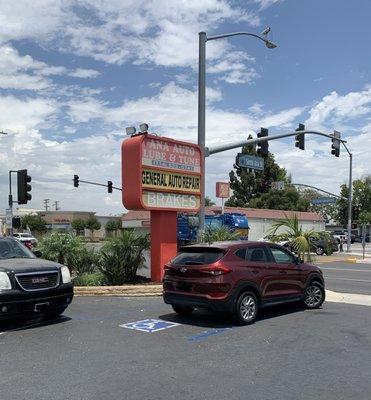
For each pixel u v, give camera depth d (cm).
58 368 677
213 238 1658
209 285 953
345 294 1482
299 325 980
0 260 1010
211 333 904
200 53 1809
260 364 698
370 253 4341
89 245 1634
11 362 709
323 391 585
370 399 559
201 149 1662
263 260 1052
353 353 761
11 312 904
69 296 1009
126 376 640
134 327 955
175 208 1544
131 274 1518
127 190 1457
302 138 2494
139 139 1434
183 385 605
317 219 5575
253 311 995
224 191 3491
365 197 8262
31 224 8569
